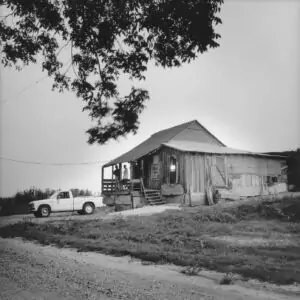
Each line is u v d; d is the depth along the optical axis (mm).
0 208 32938
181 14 6684
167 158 27969
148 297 5863
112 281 6988
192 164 25891
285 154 32812
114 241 12016
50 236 13984
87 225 16734
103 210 32375
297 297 5762
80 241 12375
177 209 20969
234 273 7344
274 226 13656
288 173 32156
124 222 16594
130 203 27438
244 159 28703
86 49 7953
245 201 19562
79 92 8336
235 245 10375
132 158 29125
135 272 7777
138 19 7293
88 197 29531
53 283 6883
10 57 7836
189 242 11109
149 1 7027
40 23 7582
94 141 8328
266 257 8633
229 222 15281
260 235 12117
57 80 8430
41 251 10977
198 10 6652
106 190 31953
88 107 8328
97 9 7168
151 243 11562
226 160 27641
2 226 19297
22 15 7328
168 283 6766
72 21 7426
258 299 5684
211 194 25812
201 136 34438
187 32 7062
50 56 8234
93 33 7609
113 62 8117
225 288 6352
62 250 11180
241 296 5844
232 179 27547
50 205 27859
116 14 7328
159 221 16516
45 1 7176
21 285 6766
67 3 7117
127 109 8172
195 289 6312
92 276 7430
